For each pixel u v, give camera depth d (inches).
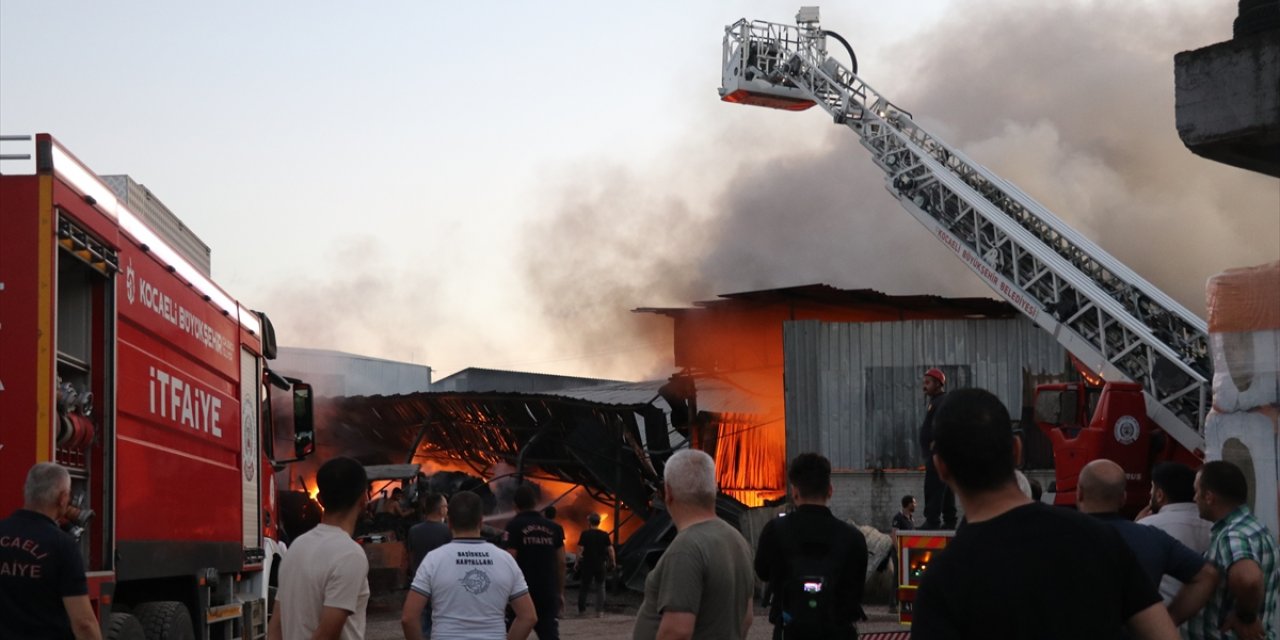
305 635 215.3
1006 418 129.3
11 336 254.5
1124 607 127.2
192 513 365.7
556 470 1131.3
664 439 1071.6
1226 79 277.7
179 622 347.9
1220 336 261.3
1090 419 632.4
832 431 988.6
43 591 220.5
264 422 487.2
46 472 225.3
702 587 188.1
